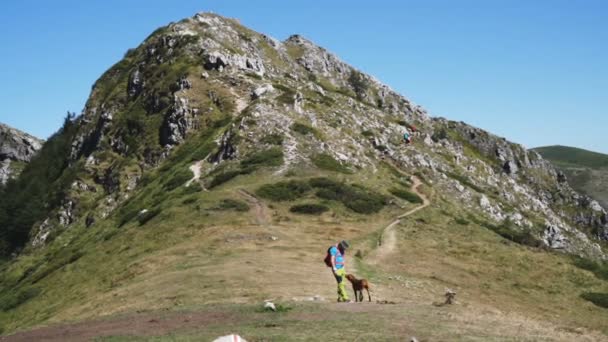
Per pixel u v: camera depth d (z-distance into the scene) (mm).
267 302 23109
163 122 128625
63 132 174750
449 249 58750
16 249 126875
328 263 25297
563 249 131750
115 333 20375
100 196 120125
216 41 163000
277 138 97688
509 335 17438
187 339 17766
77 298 50656
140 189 105562
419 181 113625
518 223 125562
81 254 72875
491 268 53438
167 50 158000
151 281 38406
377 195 79812
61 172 153000
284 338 17031
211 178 88188
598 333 19516
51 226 120188
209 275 35906
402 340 16469
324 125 117188
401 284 38031
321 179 79562
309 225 62125
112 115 146625
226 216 65312
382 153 122750
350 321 19234
